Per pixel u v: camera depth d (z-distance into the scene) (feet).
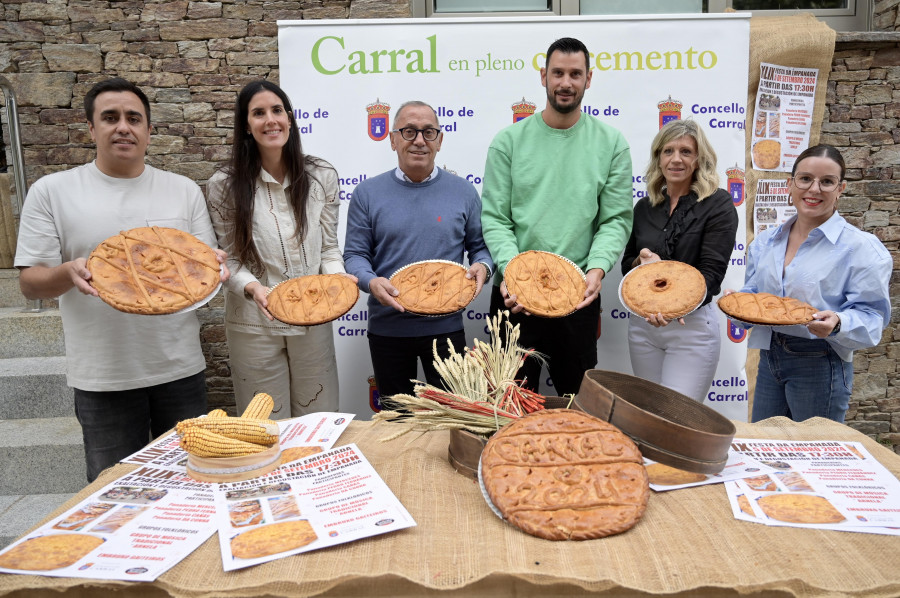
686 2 15.65
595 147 10.66
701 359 10.43
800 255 9.36
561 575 4.18
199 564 4.43
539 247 10.73
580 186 10.54
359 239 10.96
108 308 8.71
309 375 10.69
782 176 13.67
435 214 10.73
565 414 5.63
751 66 13.25
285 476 5.83
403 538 4.72
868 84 13.92
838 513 4.97
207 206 10.07
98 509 5.19
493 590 4.32
